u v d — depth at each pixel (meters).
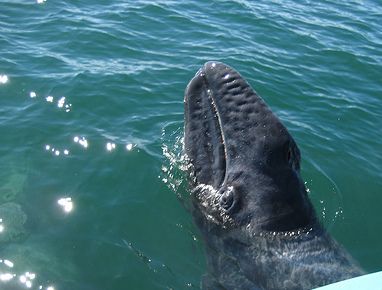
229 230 3.29
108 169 4.19
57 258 3.37
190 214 3.55
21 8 7.27
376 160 4.90
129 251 3.46
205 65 3.45
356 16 8.99
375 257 3.74
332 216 4.06
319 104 5.88
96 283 3.24
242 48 7.05
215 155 3.36
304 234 3.22
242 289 3.15
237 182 3.24
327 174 4.56
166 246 3.51
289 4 9.18
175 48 6.76
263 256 3.18
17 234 3.52
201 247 3.44
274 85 6.17
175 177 3.89
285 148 3.15
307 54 7.19
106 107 5.11
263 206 3.18
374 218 4.13
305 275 3.11
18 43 6.29
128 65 6.05
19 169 4.13
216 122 3.36
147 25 7.29
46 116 4.86
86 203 3.83
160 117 5.03
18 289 3.17
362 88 6.46
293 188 3.18
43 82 5.42
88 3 7.75
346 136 5.27
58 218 3.68
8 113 4.86
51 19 7.03
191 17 7.77
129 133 4.70
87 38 6.61
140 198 3.88
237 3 8.56
